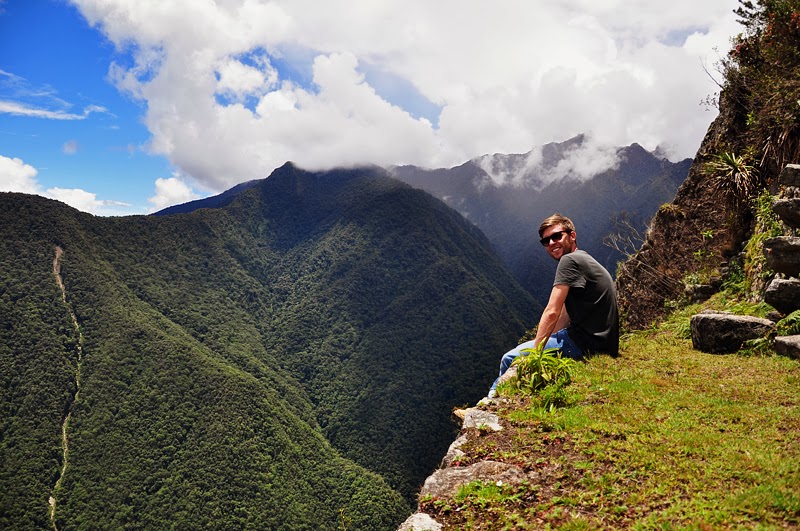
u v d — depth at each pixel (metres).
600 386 5.53
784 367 6.16
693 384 5.71
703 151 16.59
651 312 16.33
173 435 151.38
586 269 6.21
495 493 3.64
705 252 15.02
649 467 3.67
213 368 179.50
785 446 3.81
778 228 11.01
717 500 3.04
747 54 15.24
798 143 12.40
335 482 144.88
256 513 126.75
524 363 5.84
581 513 3.20
